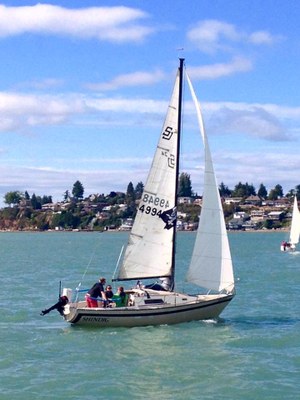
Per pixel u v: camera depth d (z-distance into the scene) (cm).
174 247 3709
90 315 3475
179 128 3709
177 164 3709
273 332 3466
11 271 8000
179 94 3703
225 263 3666
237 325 3678
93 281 6562
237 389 2461
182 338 3275
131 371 2697
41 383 2538
